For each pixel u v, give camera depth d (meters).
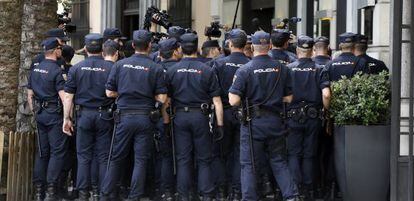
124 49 13.81
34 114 13.04
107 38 13.27
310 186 12.52
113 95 11.98
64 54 13.86
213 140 12.18
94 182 12.63
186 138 12.03
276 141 11.27
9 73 13.40
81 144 12.51
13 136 12.81
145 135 11.91
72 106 12.56
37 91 12.84
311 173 12.48
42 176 13.06
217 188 12.61
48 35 13.61
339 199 12.81
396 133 11.02
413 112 11.07
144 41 11.90
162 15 16.09
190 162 12.12
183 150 12.03
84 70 12.33
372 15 15.33
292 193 11.22
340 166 11.95
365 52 12.77
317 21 20.09
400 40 10.92
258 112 11.21
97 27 29.14
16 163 12.88
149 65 11.88
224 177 12.63
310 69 12.25
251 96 11.25
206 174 12.10
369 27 15.58
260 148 11.29
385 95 11.70
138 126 11.79
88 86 12.33
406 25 10.99
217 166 12.53
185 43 11.97
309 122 12.24
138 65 11.84
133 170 12.26
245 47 12.74
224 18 24.38
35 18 14.31
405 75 11.60
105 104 12.38
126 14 28.38
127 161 12.80
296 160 12.36
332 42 18.81
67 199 13.29
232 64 12.34
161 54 12.64
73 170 13.42
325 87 12.01
